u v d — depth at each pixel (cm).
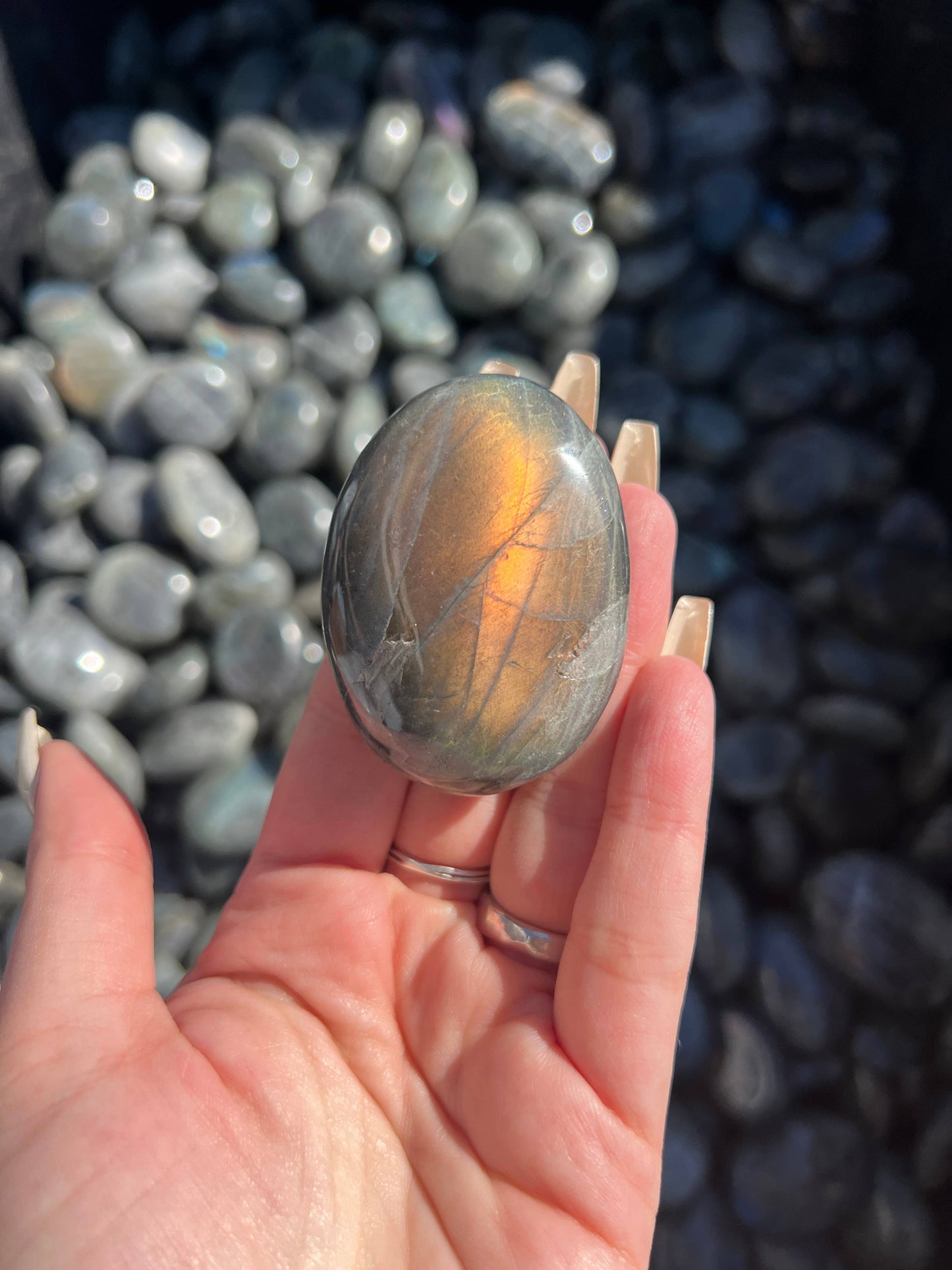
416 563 15
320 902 18
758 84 34
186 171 34
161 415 30
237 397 31
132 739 29
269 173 34
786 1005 25
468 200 33
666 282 33
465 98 35
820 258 32
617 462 21
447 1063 17
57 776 16
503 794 18
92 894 15
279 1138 15
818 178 33
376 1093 16
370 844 18
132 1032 15
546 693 15
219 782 27
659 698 17
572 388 21
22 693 28
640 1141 16
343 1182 15
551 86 34
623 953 16
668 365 33
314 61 36
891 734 28
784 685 29
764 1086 25
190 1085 15
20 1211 13
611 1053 16
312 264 32
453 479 15
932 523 30
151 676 28
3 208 32
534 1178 15
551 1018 16
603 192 34
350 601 15
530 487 15
